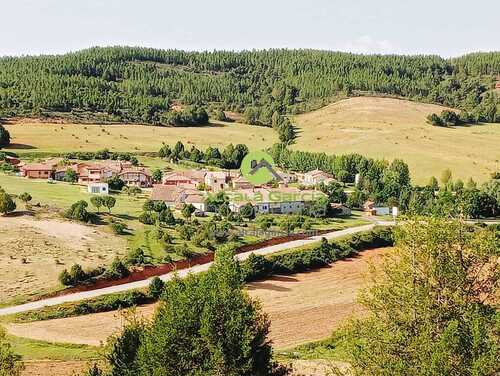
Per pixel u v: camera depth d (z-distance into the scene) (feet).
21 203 370.94
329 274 311.27
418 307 86.99
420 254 90.07
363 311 247.09
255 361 102.78
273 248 343.05
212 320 98.94
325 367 169.89
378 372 84.99
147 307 255.50
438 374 77.71
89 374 116.37
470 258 89.20
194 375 97.09
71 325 228.43
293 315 242.17
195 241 335.26
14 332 216.95
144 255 310.86
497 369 77.25
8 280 263.70
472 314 83.46
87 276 272.92
